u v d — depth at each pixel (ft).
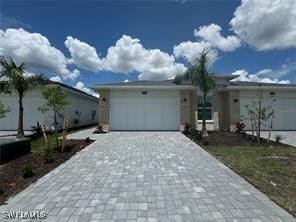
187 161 23.17
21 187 15.87
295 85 54.80
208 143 34.01
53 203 13.07
